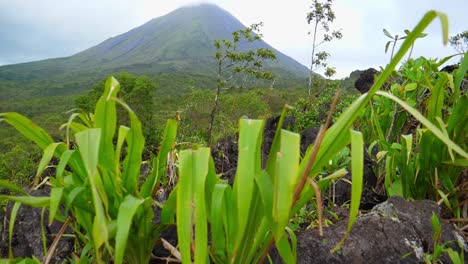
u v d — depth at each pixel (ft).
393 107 10.03
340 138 4.16
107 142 4.88
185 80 493.36
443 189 7.75
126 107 4.49
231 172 10.71
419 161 7.40
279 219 3.53
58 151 4.98
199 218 3.91
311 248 5.83
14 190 4.99
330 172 8.29
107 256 5.17
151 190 5.52
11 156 61.31
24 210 8.68
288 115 22.02
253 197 4.36
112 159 4.97
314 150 4.00
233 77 46.16
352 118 4.02
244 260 4.69
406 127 10.31
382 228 6.12
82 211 5.16
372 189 9.02
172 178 7.89
